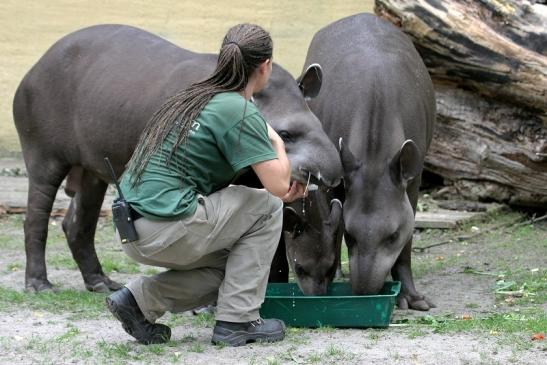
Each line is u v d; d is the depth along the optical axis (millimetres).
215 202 13359
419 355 13688
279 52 35906
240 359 13422
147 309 13961
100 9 36594
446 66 25797
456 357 13586
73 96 18625
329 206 16734
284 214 16078
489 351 13969
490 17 24969
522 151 26375
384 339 14805
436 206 27875
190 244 13258
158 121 13523
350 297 15406
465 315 16984
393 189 16266
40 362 13383
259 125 13203
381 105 17281
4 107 36781
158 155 13359
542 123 25938
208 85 13602
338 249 17375
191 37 36250
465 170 27656
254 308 14133
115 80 18031
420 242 25047
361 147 16828
